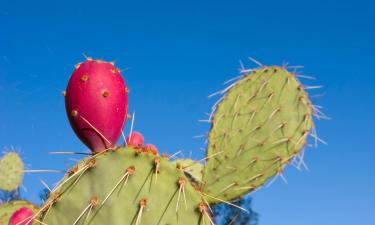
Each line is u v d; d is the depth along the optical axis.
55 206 0.61
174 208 0.60
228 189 0.87
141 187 0.60
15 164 1.26
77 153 0.62
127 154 0.60
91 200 0.60
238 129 0.89
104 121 0.62
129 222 0.59
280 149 0.88
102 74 0.63
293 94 0.90
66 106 0.63
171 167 0.60
